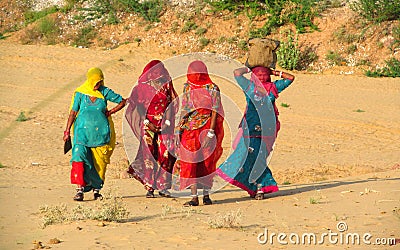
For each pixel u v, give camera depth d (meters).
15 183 14.37
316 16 37.38
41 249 7.72
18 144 19.56
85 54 35.06
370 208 10.12
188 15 38.72
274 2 38.09
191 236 8.37
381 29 35.94
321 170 17.12
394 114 25.66
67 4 41.31
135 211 10.61
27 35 39.31
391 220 9.16
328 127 23.33
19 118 22.61
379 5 36.62
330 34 36.25
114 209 9.71
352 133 22.59
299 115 25.02
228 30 37.47
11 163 17.25
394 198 10.85
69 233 8.61
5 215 9.97
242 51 35.97
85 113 11.93
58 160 17.86
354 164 17.80
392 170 16.19
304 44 35.81
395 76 33.03
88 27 39.16
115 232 8.63
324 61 34.78
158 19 38.84
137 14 39.66
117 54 35.28
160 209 10.88
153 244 7.94
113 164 17.02
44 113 23.92
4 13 42.12
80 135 11.85
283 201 11.47
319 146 20.67
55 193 12.90
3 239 8.25
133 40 37.69
